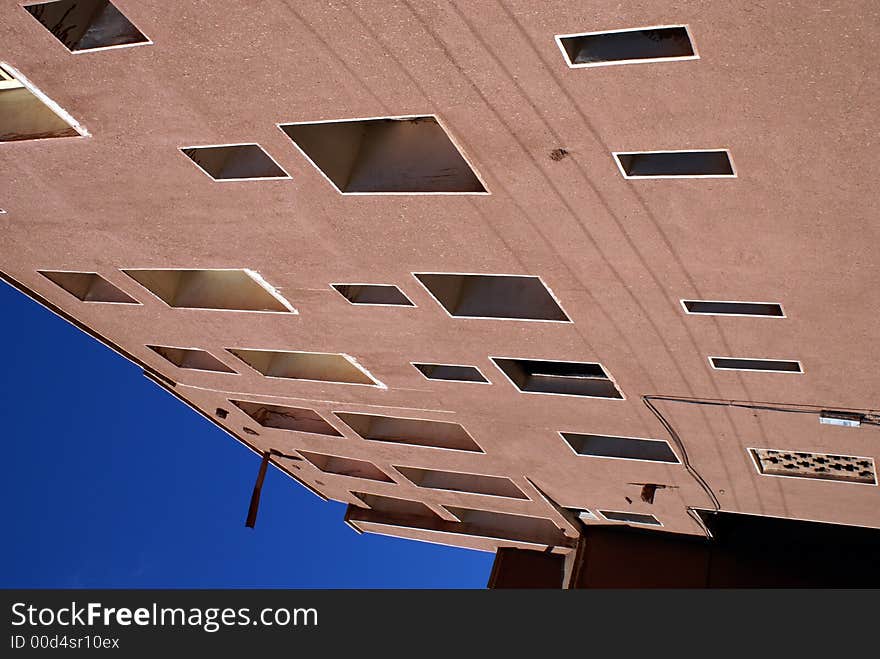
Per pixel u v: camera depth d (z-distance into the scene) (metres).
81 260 16.92
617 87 9.39
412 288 14.48
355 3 9.30
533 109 10.02
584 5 8.52
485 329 15.07
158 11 10.12
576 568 24.59
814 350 12.95
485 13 8.95
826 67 8.49
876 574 23.03
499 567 27.27
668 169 10.55
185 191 13.55
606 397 16.36
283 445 25.67
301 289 15.62
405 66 9.93
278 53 10.26
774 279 11.61
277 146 11.89
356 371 19.69
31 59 11.48
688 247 11.48
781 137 9.38
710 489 19.20
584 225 11.66
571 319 13.96
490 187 11.46
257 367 20.48
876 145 9.15
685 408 15.74
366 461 24.94
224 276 17.77
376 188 12.24
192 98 11.40
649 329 13.63
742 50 8.55
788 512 19.38
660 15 8.41
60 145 13.26
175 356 22.20
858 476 16.92
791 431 15.45
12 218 15.98
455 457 21.81
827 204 10.09
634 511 22.16
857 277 11.11
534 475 21.41
